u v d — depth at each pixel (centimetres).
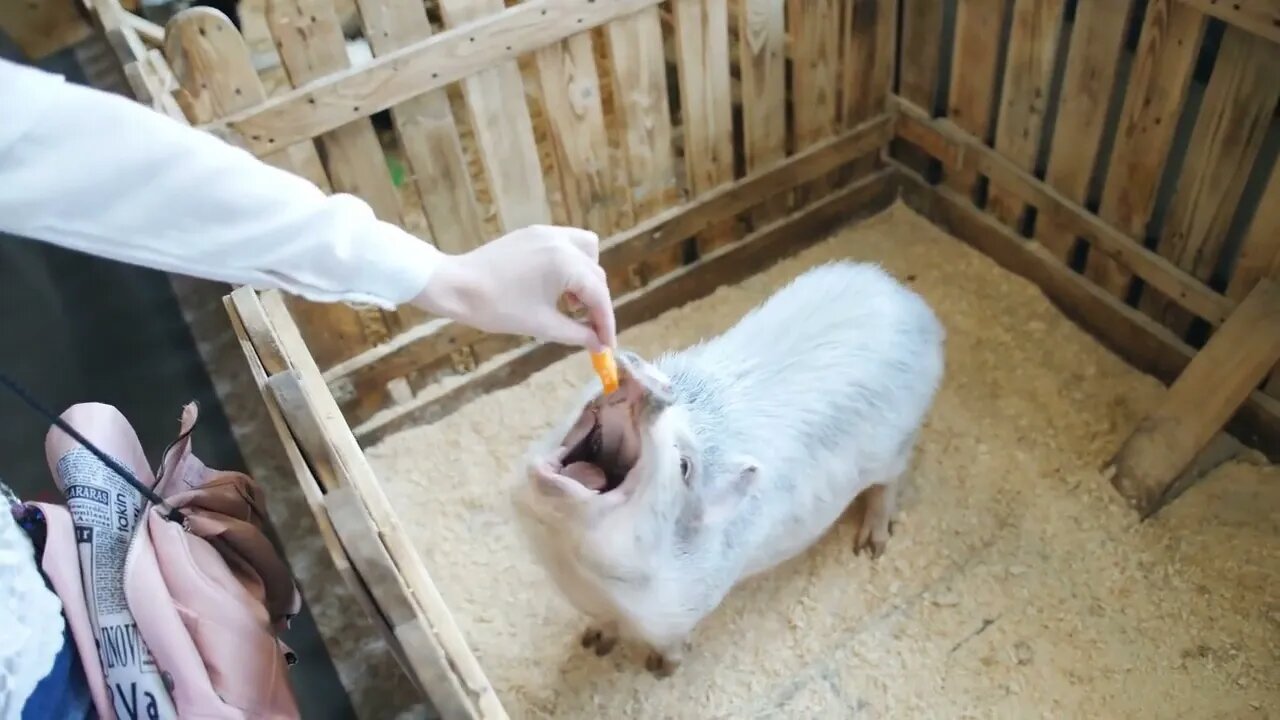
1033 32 178
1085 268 196
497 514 181
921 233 220
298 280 77
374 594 96
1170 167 178
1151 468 168
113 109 65
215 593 99
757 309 154
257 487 122
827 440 142
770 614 165
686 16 173
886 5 196
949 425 186
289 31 145
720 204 201
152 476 113
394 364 187
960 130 204
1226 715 149
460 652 99
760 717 156
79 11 245
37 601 80
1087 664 156
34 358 161
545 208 184
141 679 90
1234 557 163
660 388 110
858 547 171
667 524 118
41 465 145
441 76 158
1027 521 172
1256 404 169
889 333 147
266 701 101
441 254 88
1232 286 168
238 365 187
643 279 207
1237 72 151
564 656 164
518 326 91
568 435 120
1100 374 190
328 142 159
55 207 64
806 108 202
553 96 170
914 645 160
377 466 188
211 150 70
